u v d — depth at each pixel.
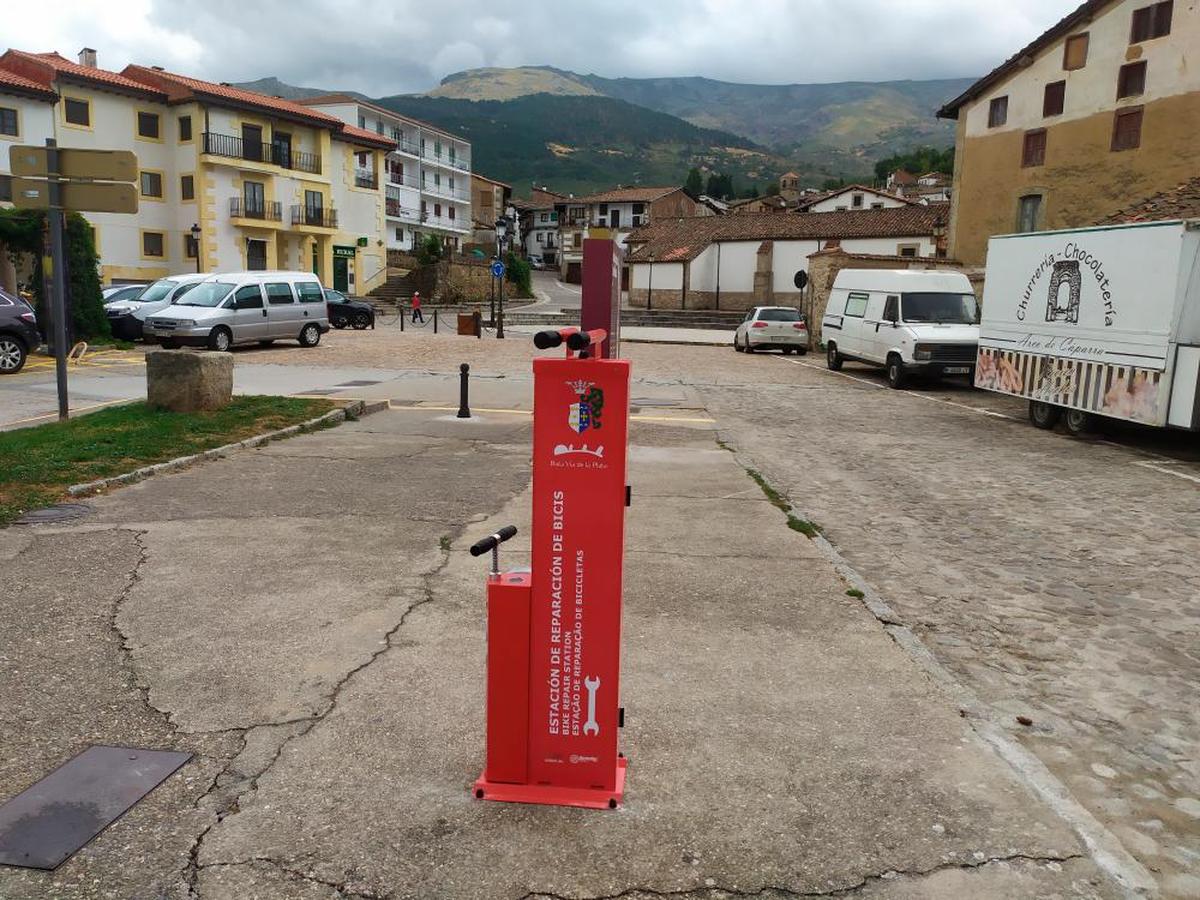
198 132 42.97
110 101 41.53
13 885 2.52
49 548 5.76
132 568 5.39
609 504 2.78
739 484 8.58
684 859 2.69
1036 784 3.16
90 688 3.76
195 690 3.76
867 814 2.94
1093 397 12.16
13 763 3.16
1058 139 27.64
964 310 19.59
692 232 55.03
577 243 87.06
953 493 8.86
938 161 138.00
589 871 2.62
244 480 8.00
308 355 22.47
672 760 3.27
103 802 2.93
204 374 10.93
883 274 20.83
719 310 52.72
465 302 56.97
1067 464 10.60
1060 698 4.13
